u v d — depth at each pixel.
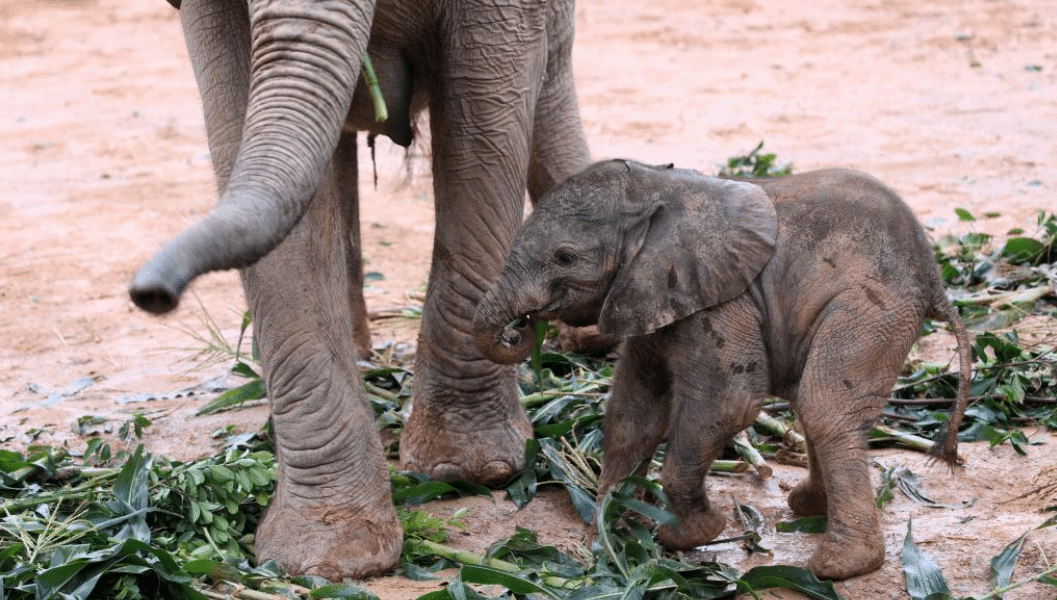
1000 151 21.08
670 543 8.43
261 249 6.02
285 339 8.20
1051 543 8.42
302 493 8.30
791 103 25.36
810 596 7.86
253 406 11.59
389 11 8.77
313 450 8.27
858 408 7.95
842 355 7.88
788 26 31.97
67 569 7.51
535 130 11.94
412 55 9.20
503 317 8.13
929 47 29.39
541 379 10.90
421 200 20.33
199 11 8.47
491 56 8.96
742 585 7.77
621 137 23.23
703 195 8.02
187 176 22.06
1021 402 10.55
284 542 8.24
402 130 9.46
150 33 34.47
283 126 6.52
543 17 9.30
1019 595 7.87
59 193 21.14
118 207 20.09
